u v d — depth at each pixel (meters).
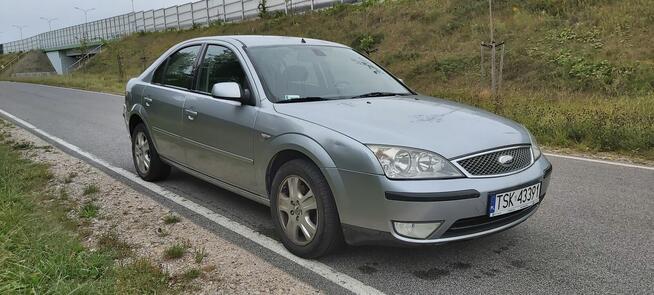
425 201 3.12
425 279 3.44
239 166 4.28
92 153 7.76
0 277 2.99
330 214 3.49
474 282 3.39
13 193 4.89
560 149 8.11
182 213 4.79
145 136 5.90
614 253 3.86
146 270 3.40
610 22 17.50
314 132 3.54
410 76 19.27
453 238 3.25
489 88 15.39
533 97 12.90
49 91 23.92
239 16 42.88
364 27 26.86
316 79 4.47
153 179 5.91
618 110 9.65
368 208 3.26
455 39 21.22
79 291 2.94
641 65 14.43
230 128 4.28
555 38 17.84
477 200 3.22
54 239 3.73
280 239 4.09
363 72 4.89
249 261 3.70
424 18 24.50
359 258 3.75
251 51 4.51
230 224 4.49
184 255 3.79
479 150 3.33
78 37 65.88
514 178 3.42
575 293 3.24
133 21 55.97
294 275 3.48
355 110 3.82
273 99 4.07
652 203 5.10
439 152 3.23
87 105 16.11
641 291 3.26
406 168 3.18
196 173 5.02
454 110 4.02
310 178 3.55
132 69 37.81
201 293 3.20
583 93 14.17
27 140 9.04
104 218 4.62
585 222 4.55
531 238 4.17
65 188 5.61
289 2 37.28
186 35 43.38
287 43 4.83
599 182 5.94
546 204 5.09
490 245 4.02
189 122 4.86
